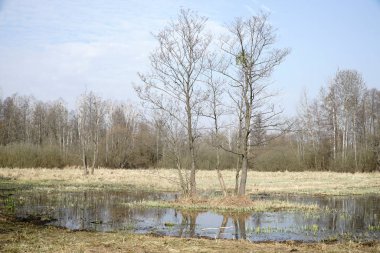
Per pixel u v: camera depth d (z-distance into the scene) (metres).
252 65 27.50
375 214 24.59
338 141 67.56
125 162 69.19
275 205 27.44
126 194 35.03
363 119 71.50
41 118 95.50
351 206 28.25
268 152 68.06
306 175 55.38
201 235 18.67
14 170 52.00
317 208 26.94
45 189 36.44
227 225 21.17
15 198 30.27
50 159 60.50
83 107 63.78
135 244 15.10
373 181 46.72
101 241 15.55
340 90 67.44
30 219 21.92
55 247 14.02
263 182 45.59
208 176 51.47
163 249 14.39
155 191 37.56
